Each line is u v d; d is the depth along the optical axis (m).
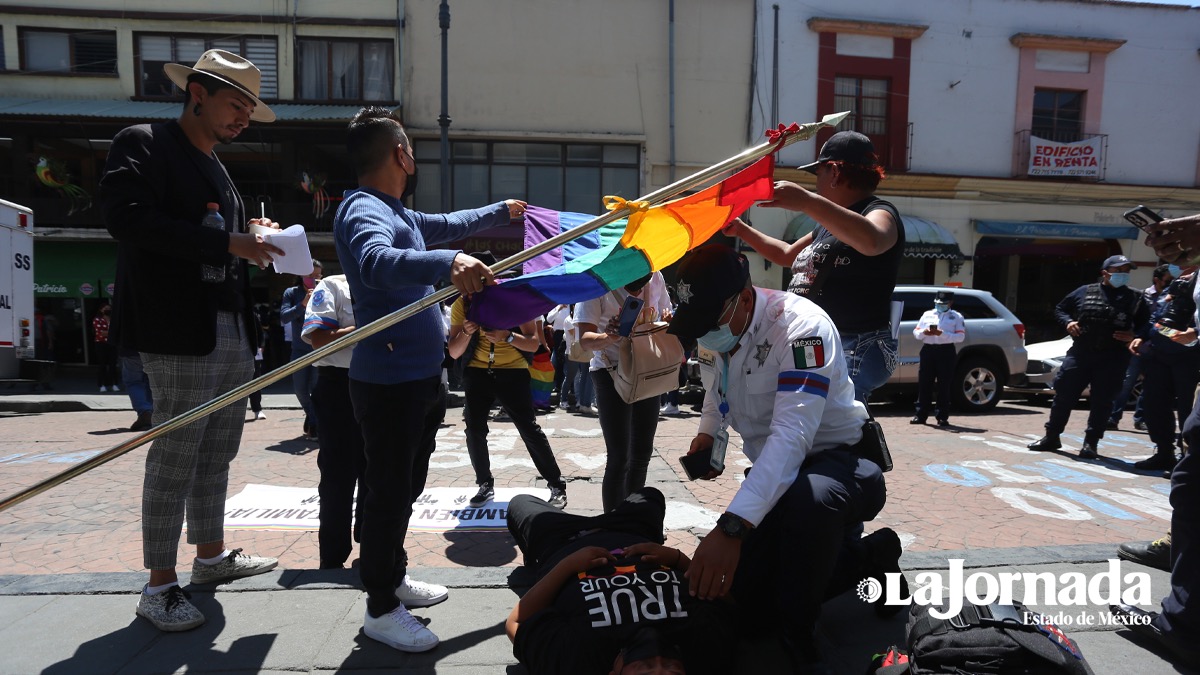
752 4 14.83
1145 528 4.17
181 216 2.59
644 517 2.53
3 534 4.09
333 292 3.37
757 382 2.20
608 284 2.19
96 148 15.03
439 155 14.69
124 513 4.52
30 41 14.20
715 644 1.92
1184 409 5.55
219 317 2.76
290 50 14.40
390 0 14.35
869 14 15.25
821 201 2.23
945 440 7.11
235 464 5.89
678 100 14.85
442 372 2.75
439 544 3.81
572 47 14.66
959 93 15.59
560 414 9.06
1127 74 16.02
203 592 2.83
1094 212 16.14
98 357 12.52
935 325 8.01
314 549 3.76
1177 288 5.68
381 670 2.25
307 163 14.66
